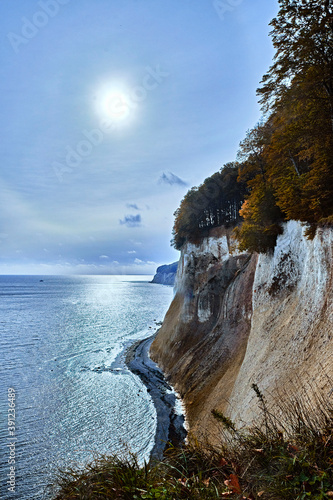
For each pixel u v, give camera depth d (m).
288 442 3.48
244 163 27.17
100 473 3.46
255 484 3.05
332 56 15.60
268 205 20.52
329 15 14.90
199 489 2.96
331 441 3.24
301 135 16.02
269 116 22.91
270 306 17.91
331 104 15.19
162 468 3.58
